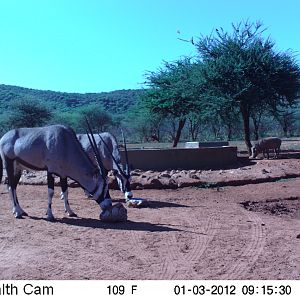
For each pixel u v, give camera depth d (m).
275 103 32.38
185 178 19.08
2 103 108.00
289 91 32.03
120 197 15.91
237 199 15.78
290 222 12.32
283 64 31.84
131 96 130.75
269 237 10.50
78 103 125.56
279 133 75.94
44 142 11.88
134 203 13.98
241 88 30.59
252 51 31.23
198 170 21.55
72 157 11.84
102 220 11.76
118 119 81.81
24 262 8.48
